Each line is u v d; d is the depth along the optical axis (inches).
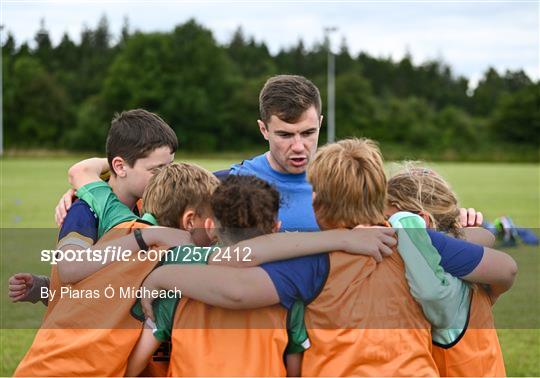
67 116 4448.8
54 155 4015.8
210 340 180.4
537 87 4478.3
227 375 177.2
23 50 5027.1
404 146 4269.2
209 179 204.5
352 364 175.3
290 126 242.8
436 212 205.6
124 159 224.4
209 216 200.7
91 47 5462.6
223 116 4453.7
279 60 5290.4
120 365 187.6
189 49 4517.7
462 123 4384.8
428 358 181.3
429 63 5497.1
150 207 203.8
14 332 400.8
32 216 1090.1
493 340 195.2
